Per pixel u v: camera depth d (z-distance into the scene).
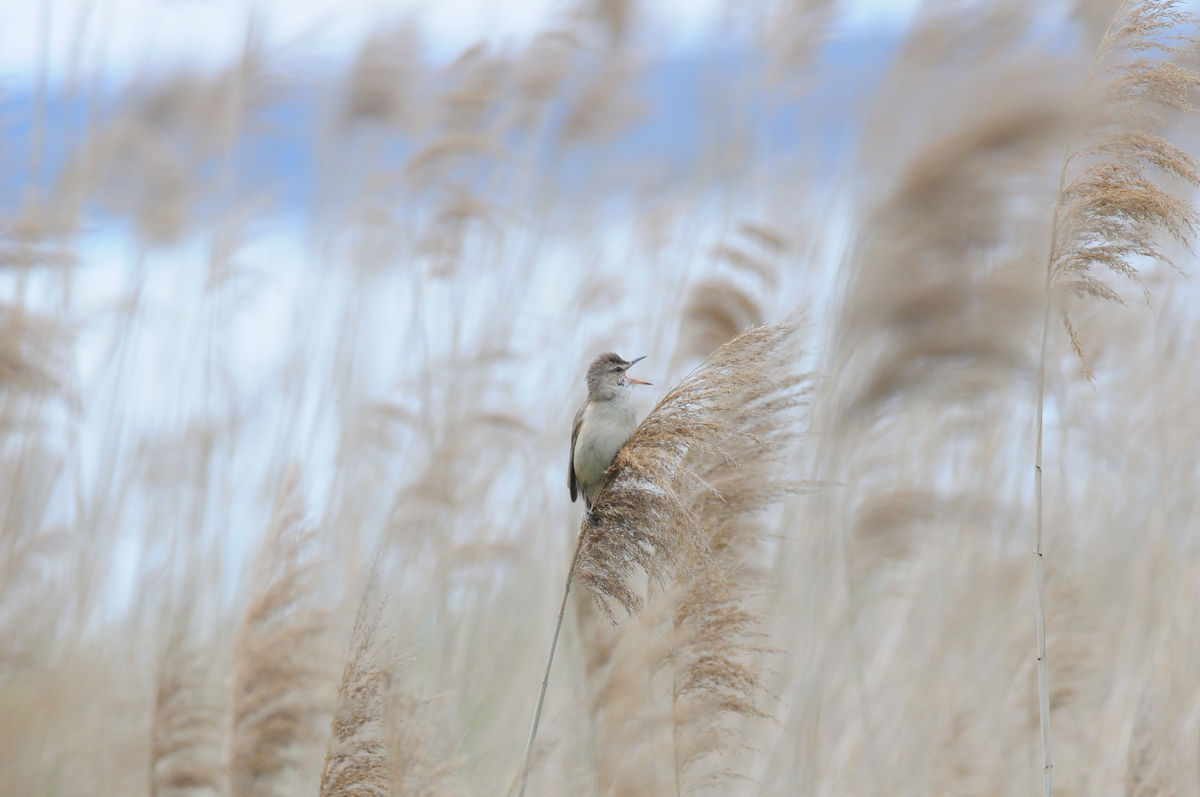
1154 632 11.71
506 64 16.75
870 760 11.22
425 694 9.42
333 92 17.58
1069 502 13.11
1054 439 13.20
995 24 13.48
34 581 12.84
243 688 8.70
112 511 13.50
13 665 12.07
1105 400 13.59
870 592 12.12
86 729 11.90
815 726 11.04
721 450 7.86
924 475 12.91
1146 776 9.53
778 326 7.54
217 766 9.45
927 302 11.89
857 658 11.41
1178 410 13.39
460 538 13.00
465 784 8.30
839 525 11.85
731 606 8.45
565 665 11.52
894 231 12.30
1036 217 11.84
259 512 13.45
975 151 11.80
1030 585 12.20
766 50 16.44
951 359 11.98
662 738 9.58
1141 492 13.44
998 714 11.88
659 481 7.18
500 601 12.93
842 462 12.09
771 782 10.80
